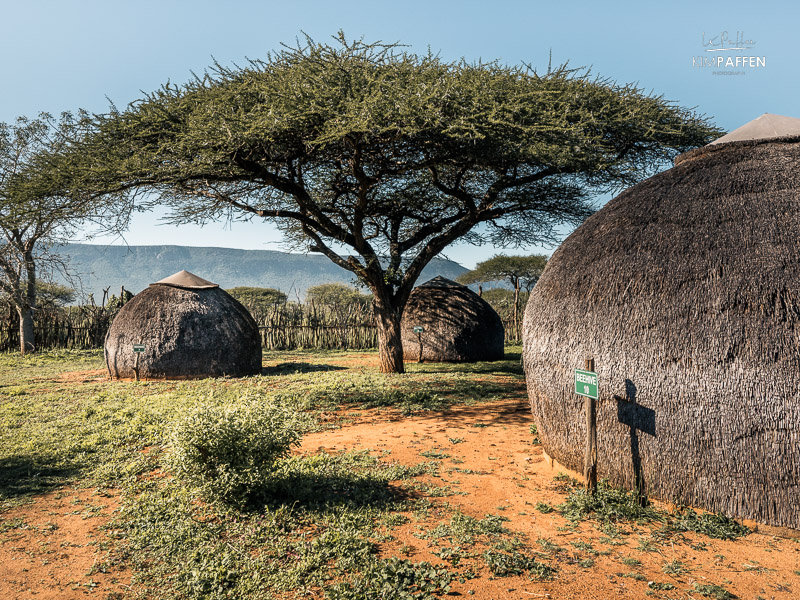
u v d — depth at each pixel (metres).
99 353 25.30
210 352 16.05
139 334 15.96
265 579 4.49
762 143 6.46
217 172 12.95
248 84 13.02
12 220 12.06
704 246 5.69
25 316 25.28
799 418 4.85
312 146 12.91
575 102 14.30
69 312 28.69
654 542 5.00
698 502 5.36
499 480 6.80
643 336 5.62
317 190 16.89
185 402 11.44
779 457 4.93
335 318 27.73
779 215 5.58
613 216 6.77
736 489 5.14
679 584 4.32
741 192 5.95
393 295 17.78
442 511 5.83
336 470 6.96
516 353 23.66
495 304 34.72
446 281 22.08
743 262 5.41
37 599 4.36
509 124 12.01
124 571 4.82
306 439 8.78
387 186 17.23
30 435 9.41
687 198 6.22
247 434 5.96
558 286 6.75
